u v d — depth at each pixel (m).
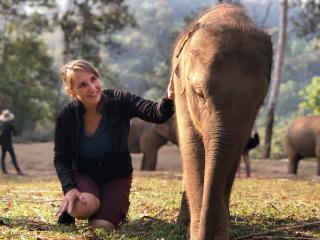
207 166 3.76
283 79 67.88
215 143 3.75
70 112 5.05
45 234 4.95
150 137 17.36
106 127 5.07
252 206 6.85
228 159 3.73
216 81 3.86
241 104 3.79
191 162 4.54
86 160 5.16
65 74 4.91
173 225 5.34
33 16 39.22
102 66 41.38
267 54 4.12
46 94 38.59
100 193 5.22
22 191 9.12
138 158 22.70
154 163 17.48
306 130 17.80
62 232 5.02
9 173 16.64
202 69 3.97
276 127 39.69
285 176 15.01
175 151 25.78
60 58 63.09
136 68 79.38
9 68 37.38
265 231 5.25
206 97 3.88
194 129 4.55
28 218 5.84
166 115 4.97
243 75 3.86
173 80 4.82
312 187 10.73
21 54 38.81
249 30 4.16
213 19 4.46
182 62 4.66
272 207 6.80
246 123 3.85
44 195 8.51
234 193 8.95
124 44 85.56
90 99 4.90
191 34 4.62
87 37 38.50
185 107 4.64
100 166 5.17
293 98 61.66
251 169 19.20
